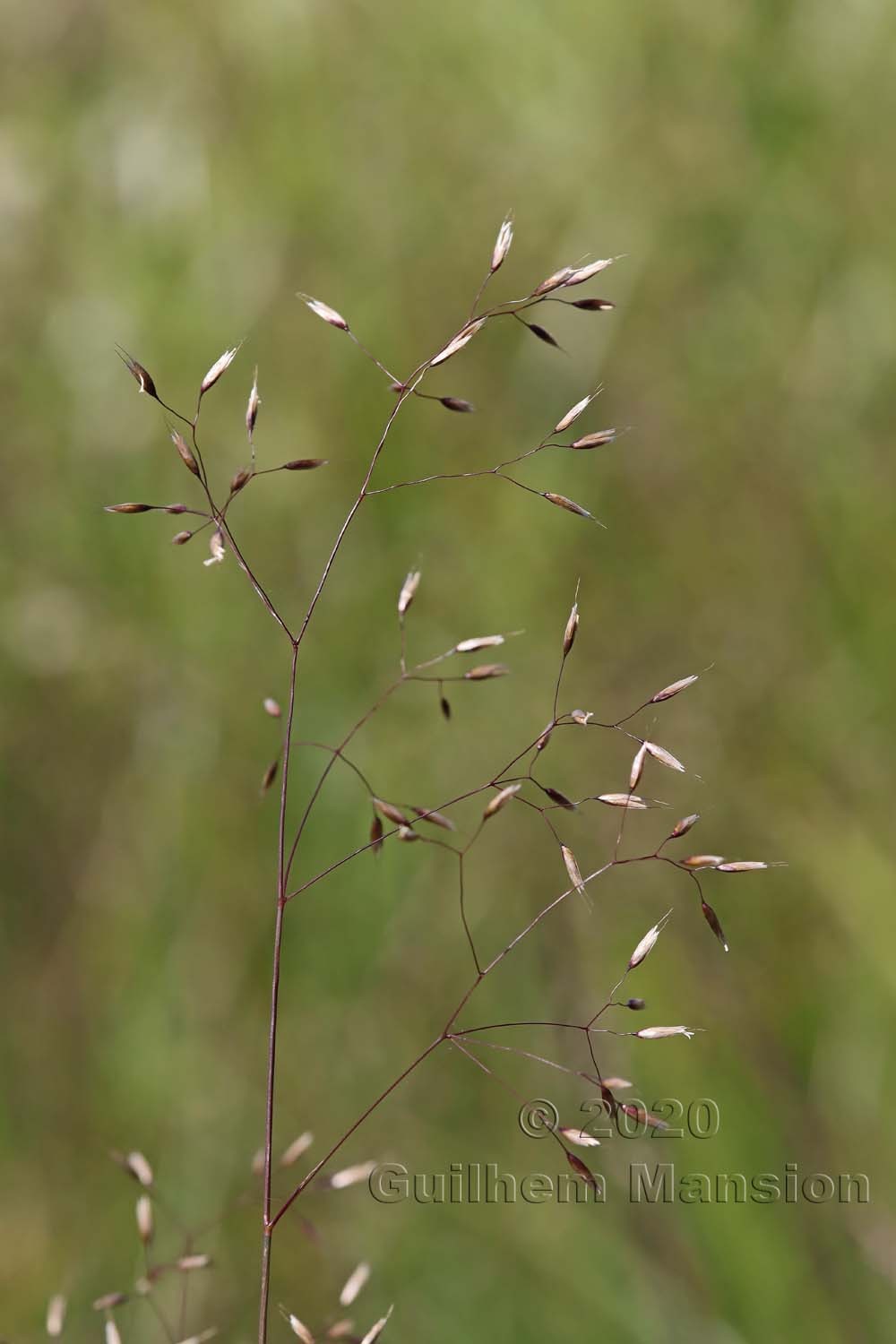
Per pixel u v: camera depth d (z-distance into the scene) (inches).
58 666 30.0
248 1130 26.3
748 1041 25.7
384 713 29.5
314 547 30.3
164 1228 25.5
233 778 29.2
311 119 32.2
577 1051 26.2
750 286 31.2
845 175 30.7
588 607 29.8
